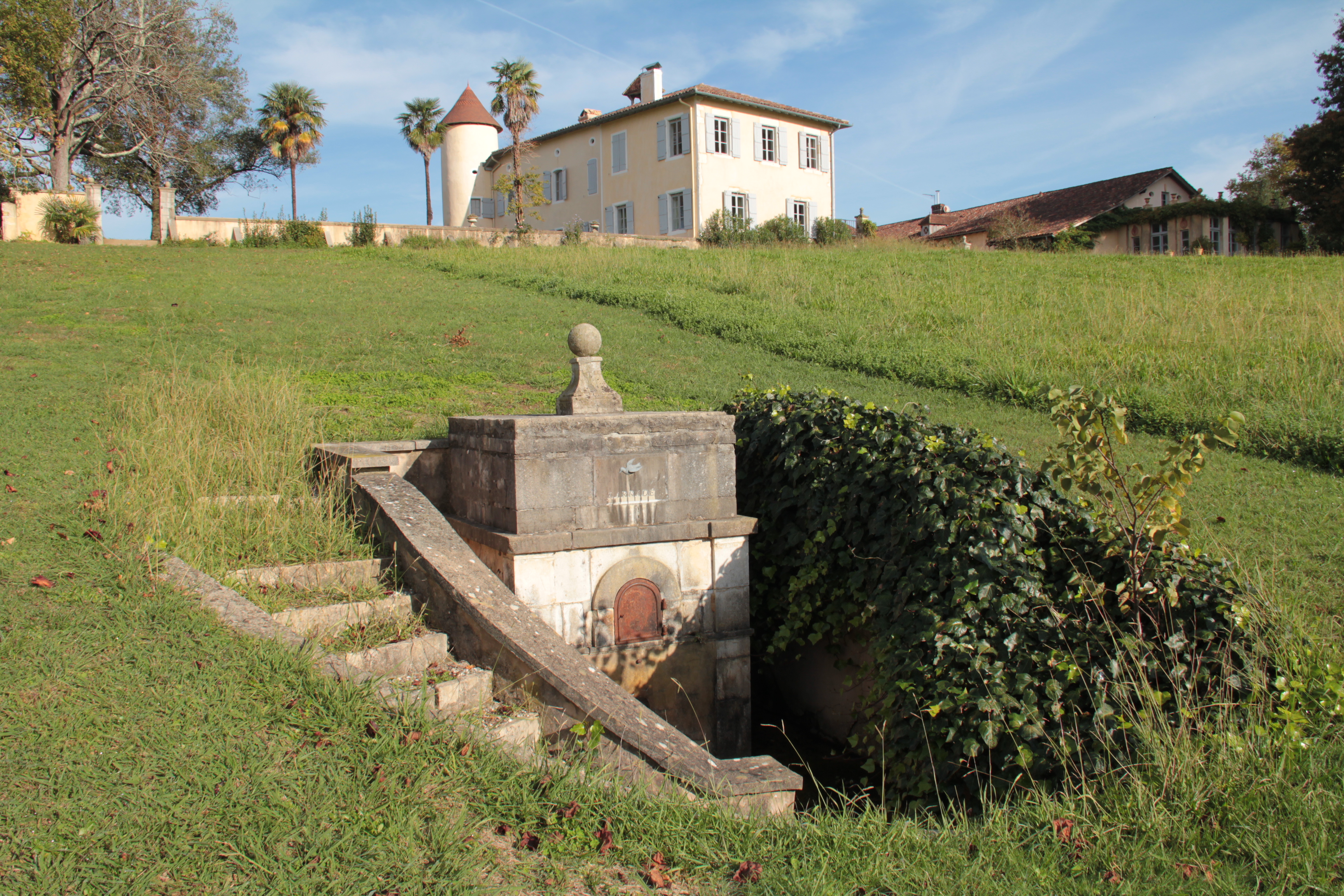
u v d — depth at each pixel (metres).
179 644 3.45
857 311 15.33
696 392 9.66
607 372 10.37
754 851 2.95
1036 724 3.59
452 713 3.67
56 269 15.33
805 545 5.41
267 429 6.36
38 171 30.38
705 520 5.36
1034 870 2.84
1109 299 15.48
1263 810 2.98
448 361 10.25
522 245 26.12
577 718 3.64
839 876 2.82
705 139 31.45
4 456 5.37
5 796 2.55
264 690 3.24
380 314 12.86
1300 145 33.31
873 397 9.96
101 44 29.45
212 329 10.73
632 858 2.82
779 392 6.60
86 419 6.34
